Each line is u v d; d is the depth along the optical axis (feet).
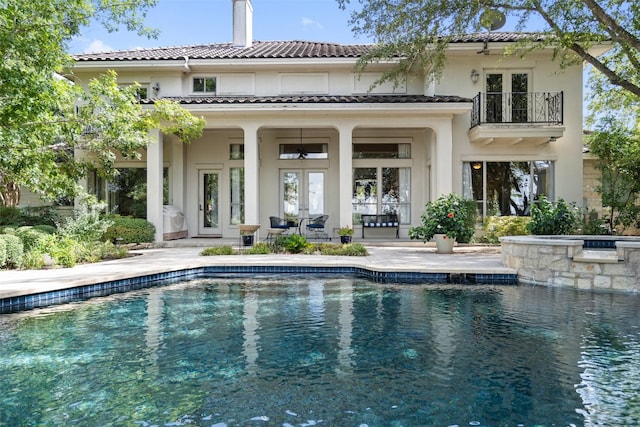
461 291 23.39
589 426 9.38
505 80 44.39
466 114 44.09
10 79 24.06
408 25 33.88
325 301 21.31
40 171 29.40
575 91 43.83
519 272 26.20
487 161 44.16
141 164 47.11
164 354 13.99
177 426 9.43
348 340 15.37
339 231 40.16
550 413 9.94
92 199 34.12
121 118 31.53
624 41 29.58
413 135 48.19
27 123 26.94
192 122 36.01
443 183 41.34
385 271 26.78
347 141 41.45
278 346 14.78
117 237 40.04
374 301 21.21
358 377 12.11
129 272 24.89
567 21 32.63
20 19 25.12
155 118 34.63
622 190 42.55
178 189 47.96
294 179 49.32
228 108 40.19
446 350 14.24
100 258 31.94
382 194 48.73
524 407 10.24
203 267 29.19
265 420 9.68
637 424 9.45
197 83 47.65
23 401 10.65
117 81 46.52
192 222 49.26
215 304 20.81
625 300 21.02
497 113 43.57
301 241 35.91
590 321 17.43
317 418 9.77
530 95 43.62
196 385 11.59
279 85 47.37
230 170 49.34
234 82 47.44
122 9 32.50
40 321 17.87
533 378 11.91
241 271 29.27
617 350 14.08
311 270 28.84
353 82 47.26
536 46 37.93
